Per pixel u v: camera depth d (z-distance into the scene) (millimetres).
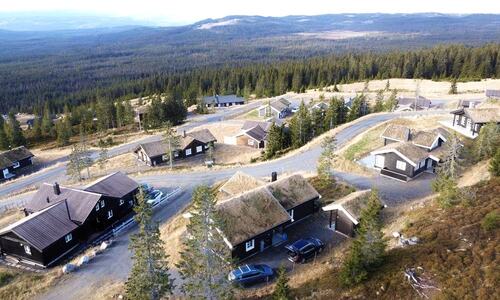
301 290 31734
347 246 39562
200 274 30281
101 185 55500
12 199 66250
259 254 40438
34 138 134250
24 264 44312
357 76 190250
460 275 27141
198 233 29844
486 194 37094
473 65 164375
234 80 193750
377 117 89000
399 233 36094
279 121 105312
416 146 57156
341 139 74688
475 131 63281
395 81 168625
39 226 45344
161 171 72438
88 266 41500
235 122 116188
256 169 66375
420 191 50938
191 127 115812
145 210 30125
